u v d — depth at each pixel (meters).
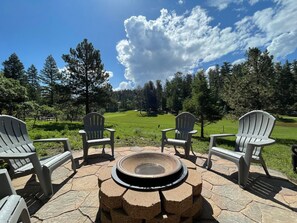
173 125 15.79
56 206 2.15
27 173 2.35
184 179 1.95
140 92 50.12
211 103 8.95
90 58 13.17
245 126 3.39
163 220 1.59
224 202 2.25
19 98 11.14
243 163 2.63
